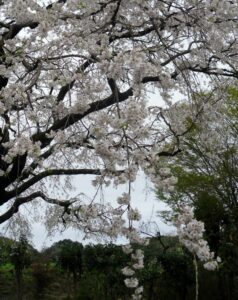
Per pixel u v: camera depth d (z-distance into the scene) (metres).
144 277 13.54
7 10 6.70
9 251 16.77
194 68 7.38
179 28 7.00
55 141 5.35
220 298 14.66
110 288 14.40
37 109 5.85
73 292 17.28
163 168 4.62
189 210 4.12
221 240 14.69
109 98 6.05
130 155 4.58
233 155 15.38
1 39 6.74
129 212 4.22
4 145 5.07
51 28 6.12
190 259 14.11
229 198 15.80
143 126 4.59
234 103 13.32
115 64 4.70
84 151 7.52
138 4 6.69
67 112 5.69
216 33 6.78
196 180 15.41
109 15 7.01
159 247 14.50
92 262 14.76
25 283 18.64
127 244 4.24
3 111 5.34
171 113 7.43
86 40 6.33
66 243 17.81
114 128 4.50
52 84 5.63
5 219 7.24
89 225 4.96
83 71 5.95
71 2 6.47
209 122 8.20
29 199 7.18
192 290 14.88
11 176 6.95
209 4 6.43
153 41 7.19
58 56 5.84
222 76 7.75
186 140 11.83
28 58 6.16
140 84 4.66
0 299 17.36
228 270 14.30
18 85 5.27
